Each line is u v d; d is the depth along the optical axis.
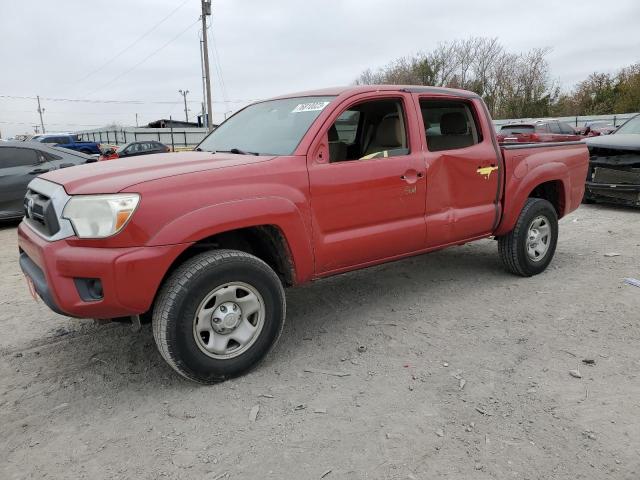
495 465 2.38
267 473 2.37
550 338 3.73
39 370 3.43
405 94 4.07
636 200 8.66
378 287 4.98
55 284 2.80
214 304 3.08
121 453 2.54
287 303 4.61
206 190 3.00
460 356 3.49
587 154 5.69
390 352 3.58
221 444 2.59
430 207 4.14
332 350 3.63
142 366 3.46
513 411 2.81
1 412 2.94
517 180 4.78
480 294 4.71
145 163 3.37
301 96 4.15
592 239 6.89
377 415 2.81
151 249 2.80
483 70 51.94
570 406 2.85
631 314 4.15
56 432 2.73
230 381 3.21
